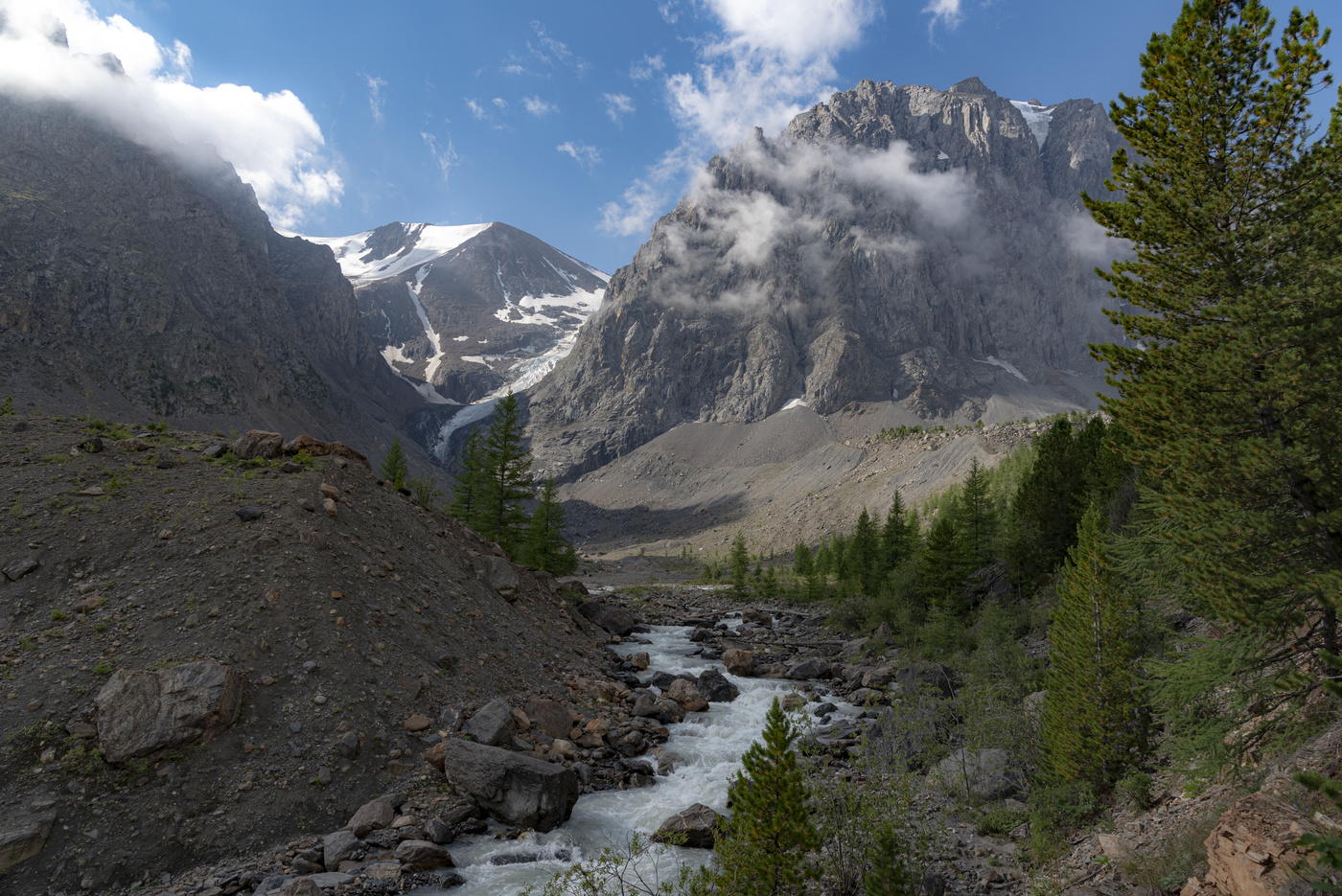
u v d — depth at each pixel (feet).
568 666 97.60
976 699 71.05
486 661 83.25
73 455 81.35
